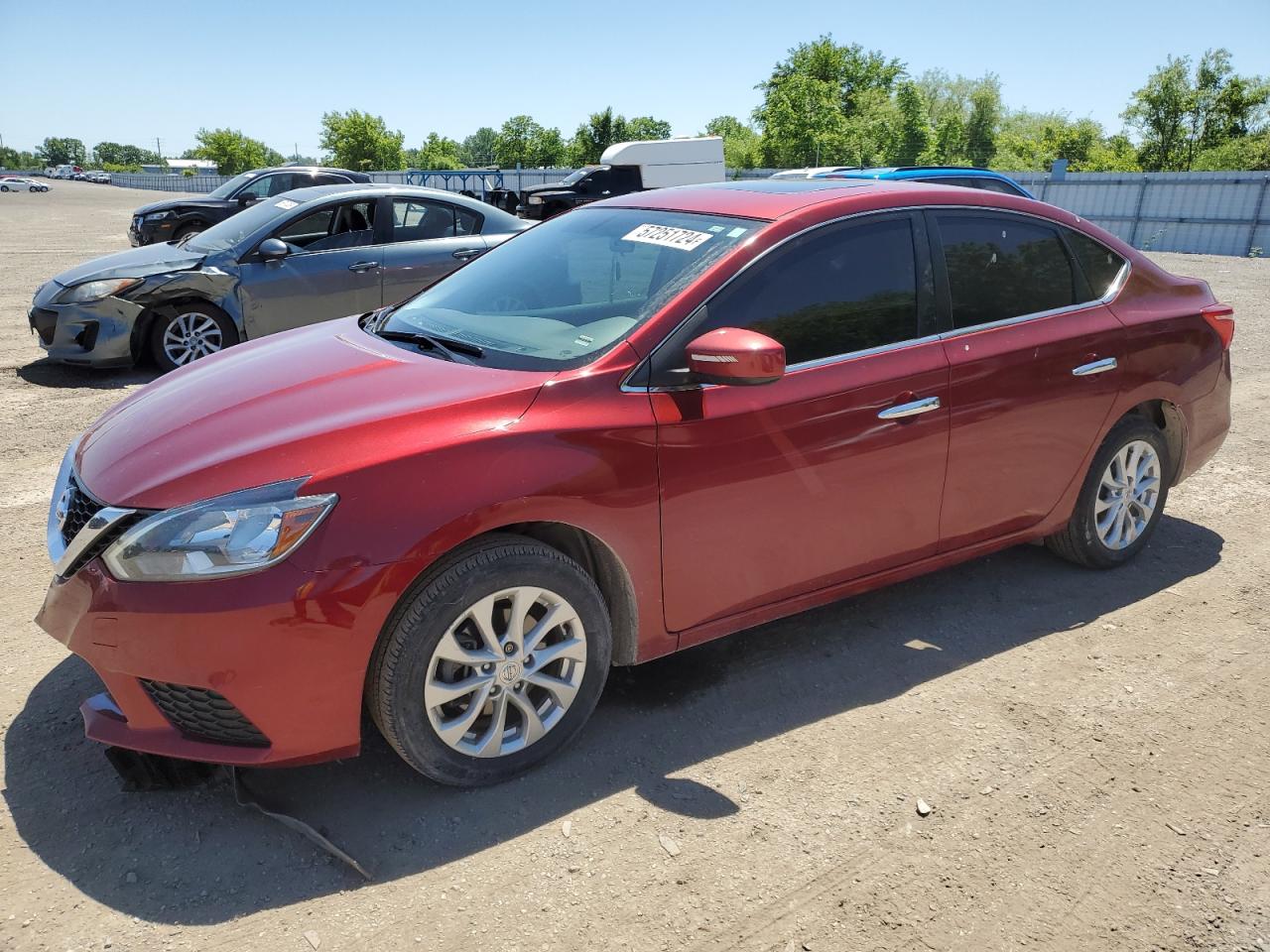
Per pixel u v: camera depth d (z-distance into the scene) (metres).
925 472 3.28
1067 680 3.29
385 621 2.37
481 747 2.59
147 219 16.27
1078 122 66.88
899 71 62.69
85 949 2.06
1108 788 2.71
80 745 2.79
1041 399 3.54
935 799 2.64
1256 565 4.28
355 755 2.46
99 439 2.79
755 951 2.11
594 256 3.30
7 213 32.91
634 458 2.65
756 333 2.61
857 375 3.07
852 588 3.30
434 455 2.40
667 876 2.33
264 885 2.27
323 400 2.66
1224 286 16.12
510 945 2.11
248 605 2.21
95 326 7.36
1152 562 4.29
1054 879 2.36
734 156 53.75
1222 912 2.26
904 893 2.29
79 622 2.33
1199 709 3.12
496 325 3.11
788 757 2.82
